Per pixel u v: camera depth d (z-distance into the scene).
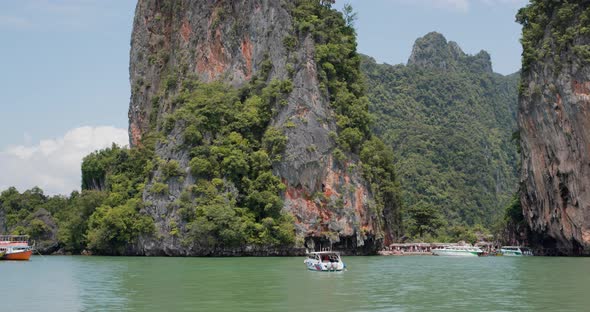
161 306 46.03
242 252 123.94
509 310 43.62
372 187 139.25
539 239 142.12
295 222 127.94
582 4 122.31
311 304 46.75
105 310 44.47
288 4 147.62
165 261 104.56
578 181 118.00
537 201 131.38
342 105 139.38
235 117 138.00
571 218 120.31
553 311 43.12
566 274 74.06
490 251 144.12
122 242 132.12
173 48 175.88
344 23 154.00
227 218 121.25
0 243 119.81
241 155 131.00
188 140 132.25
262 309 44.22
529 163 131.75
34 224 158.25
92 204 146.62
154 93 177.62
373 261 107.75
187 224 123.00
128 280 66.81
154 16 184.88
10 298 51.94
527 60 128.75
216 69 158.12
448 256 132.62
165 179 130.12
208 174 129.00
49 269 85.62
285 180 130.50
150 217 129.12
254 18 152.88
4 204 174.75
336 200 130.00
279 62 143.12
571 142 118.81
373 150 143.50
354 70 147.88
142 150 149.25
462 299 49.66
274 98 139.12
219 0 162.50
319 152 131.00
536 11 131.62
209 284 61.66
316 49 140.12
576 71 117.69
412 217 190.75
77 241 146.00
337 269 79.75
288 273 75.62
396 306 45.72
